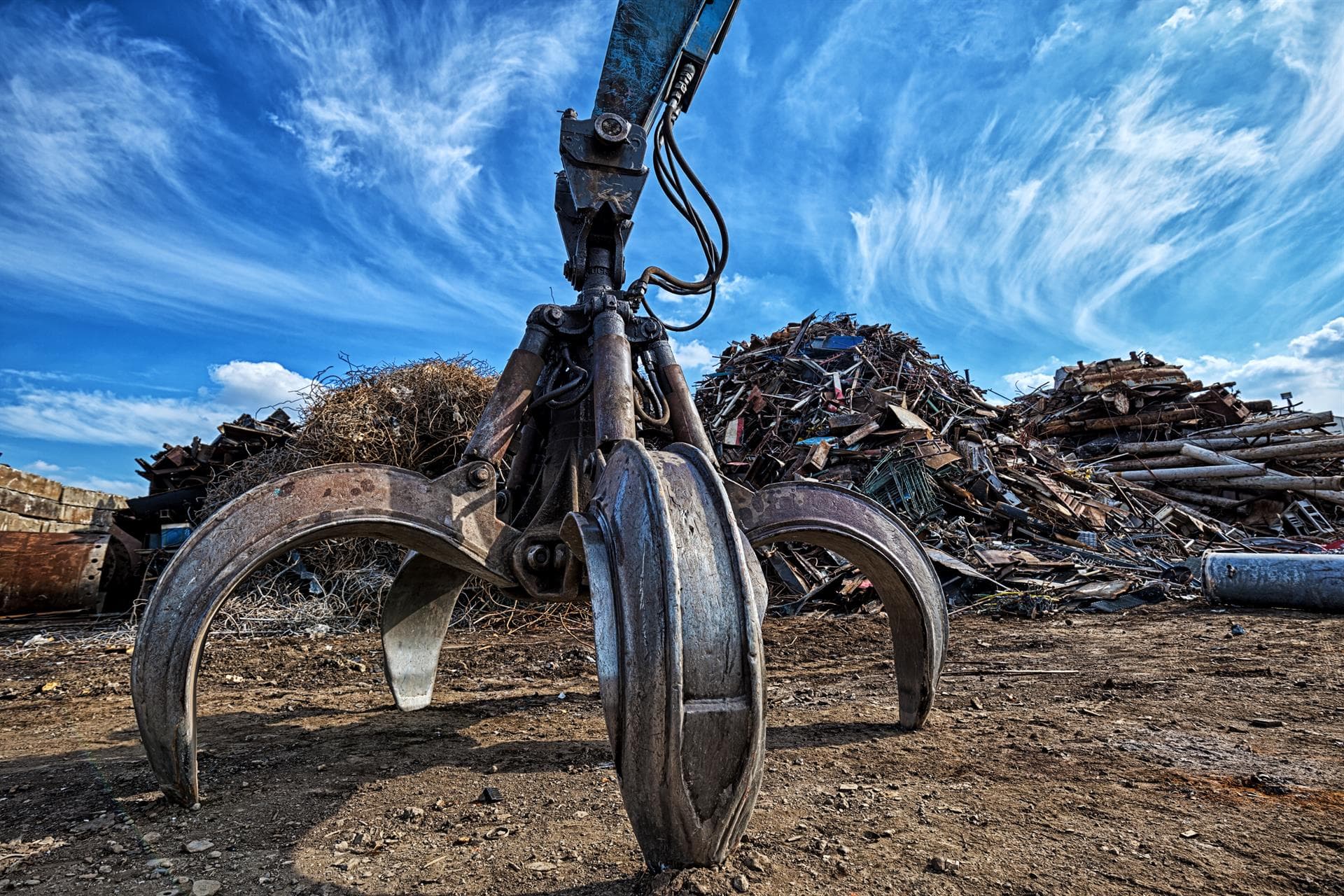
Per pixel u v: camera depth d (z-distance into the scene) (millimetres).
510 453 5641
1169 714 3879
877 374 16781
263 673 6117
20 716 4691
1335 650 5648
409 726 4141
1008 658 5984
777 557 10719
